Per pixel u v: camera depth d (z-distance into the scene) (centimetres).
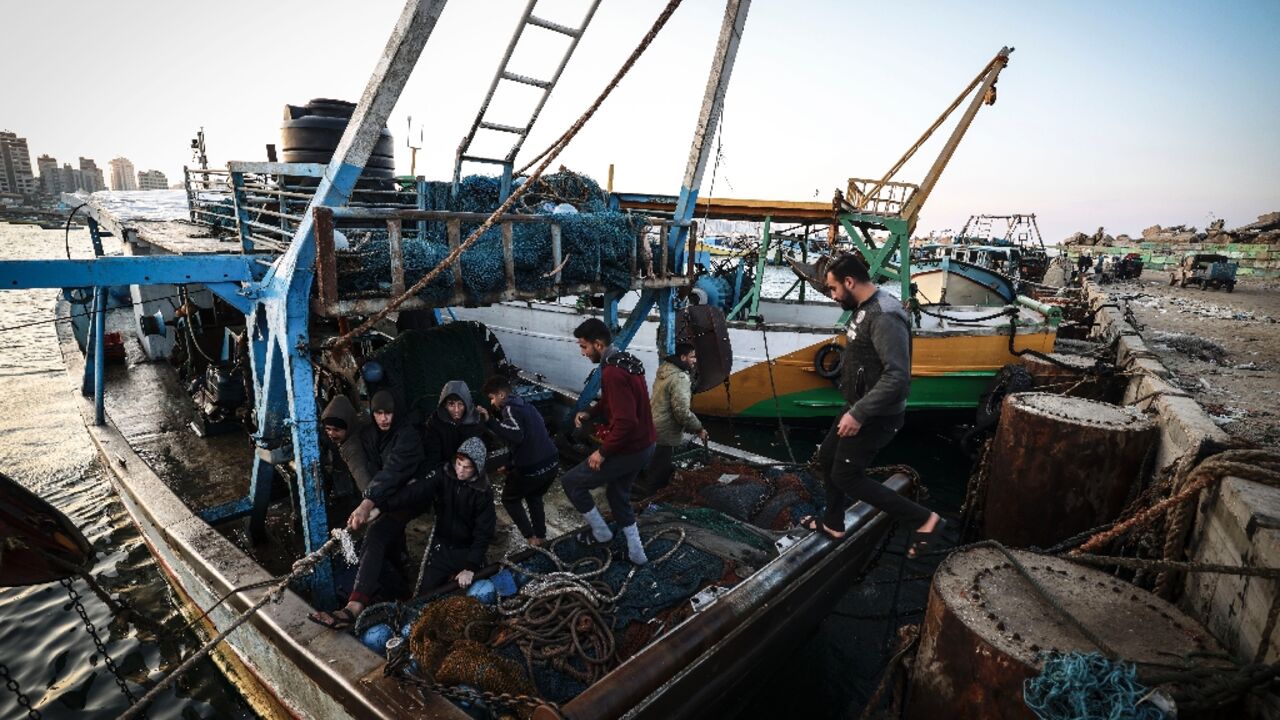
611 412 372
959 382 946
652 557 404
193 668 478
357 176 358
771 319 1284
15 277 340
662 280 605
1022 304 1120
